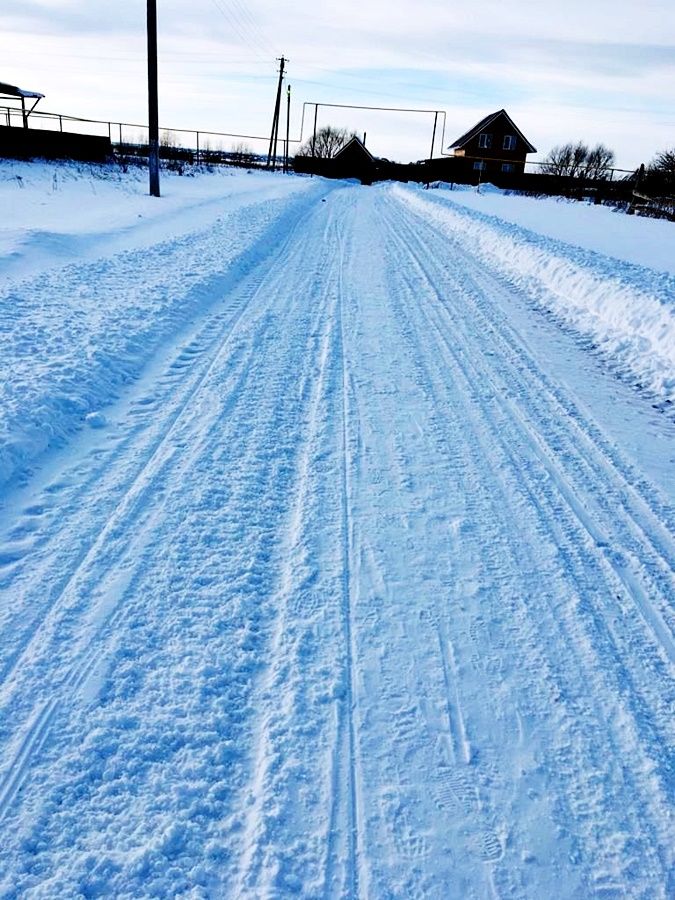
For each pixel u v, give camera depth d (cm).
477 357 644
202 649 267
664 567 335
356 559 328
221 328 691
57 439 429
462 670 265
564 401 543
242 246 1120
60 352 548
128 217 1445
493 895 185
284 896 182
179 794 209
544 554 341
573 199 3647
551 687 259
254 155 6097
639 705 252
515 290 952
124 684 248
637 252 1270
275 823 201
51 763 216
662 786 220
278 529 349
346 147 6438
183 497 373
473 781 219
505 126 5962
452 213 1816
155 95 1911
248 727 235
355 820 204
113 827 198
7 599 288
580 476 421
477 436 472
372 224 1712
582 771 224
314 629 281
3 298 685
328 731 234
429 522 364
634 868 194
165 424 466
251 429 463
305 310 783
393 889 185
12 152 2562
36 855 189
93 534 336
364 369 595
